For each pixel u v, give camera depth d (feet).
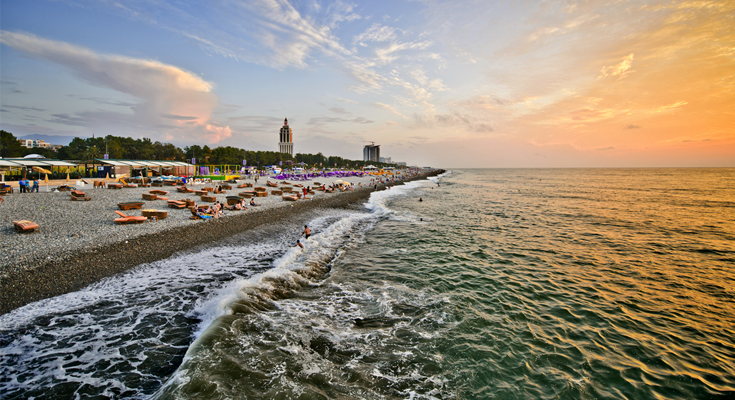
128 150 272.72
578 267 47.57
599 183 292.61
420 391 20.26
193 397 17.29
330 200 111.45
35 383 18.98
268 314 28.94
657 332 29.01
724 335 28.60
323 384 19.77
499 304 34.06
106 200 74.90
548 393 20.66
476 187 234.58
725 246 60.90
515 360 24.16
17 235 42.39
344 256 50.85
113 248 39.24
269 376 19.79
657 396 20.74
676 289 39.47
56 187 95.45
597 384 21.74
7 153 195.72
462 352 24.86
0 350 22.07
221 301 29.50
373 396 19.34
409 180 318.65
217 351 21.70
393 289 37.37
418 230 72.43
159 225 52.37
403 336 26.89
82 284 33.63
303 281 38.50
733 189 215.72
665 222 86.94
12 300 27.96
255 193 101.86
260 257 47.11
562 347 26.18
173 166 157.28
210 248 50.47
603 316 31.94
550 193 181.47
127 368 20.72
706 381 22.31
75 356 21.80
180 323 26.81
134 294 32.24
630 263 49.88
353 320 29.30
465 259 50.19
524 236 67.67
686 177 433.07
